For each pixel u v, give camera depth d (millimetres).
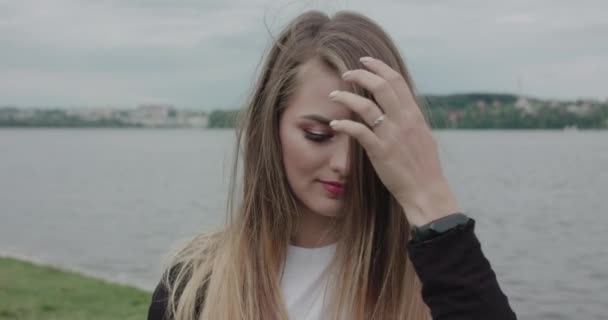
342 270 1842
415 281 1852
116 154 106625
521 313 13906
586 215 28781
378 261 1864
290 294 1885
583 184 43656
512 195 37062
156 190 44406
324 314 1855
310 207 1750
